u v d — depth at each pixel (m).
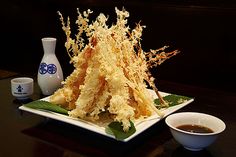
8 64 1.92
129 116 0.61
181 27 1.43
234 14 1.30
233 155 0.58
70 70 1.10
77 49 0.72
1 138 0.61
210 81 1.41
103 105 0.64
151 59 0.74
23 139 0.61
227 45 1.34
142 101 0.67
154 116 0.67
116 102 0.61
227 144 0.61
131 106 0.66
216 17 1.34
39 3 1.79
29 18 1.85
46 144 0.60
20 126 0.66
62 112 0.67
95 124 0.63
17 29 1.90
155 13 1.48
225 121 0.71
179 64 1.46
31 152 0.57
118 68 0.66
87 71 0.67
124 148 0.59
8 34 1.94
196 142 0.56
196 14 1.38
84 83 0.67
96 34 0.67
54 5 1.76
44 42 0.82
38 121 0.69
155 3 1.48
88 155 0.56
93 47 0.68
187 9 1.40
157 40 1.50
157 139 0.63
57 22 1.76
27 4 1.83
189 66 1.44
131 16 1.55
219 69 1.38
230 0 1.32
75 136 0.63
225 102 0.82
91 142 0.61
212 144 0.61
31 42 1.87
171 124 0.60
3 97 0.81
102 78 0.65
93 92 0.64
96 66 0.65
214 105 0.80
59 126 0.67
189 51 1.43
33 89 0.85
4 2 1.90
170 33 1.46
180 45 1.45
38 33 1.83
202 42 1.39
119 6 1.57
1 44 1.95
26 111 0.71
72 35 1.71
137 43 0.70
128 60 0.68
